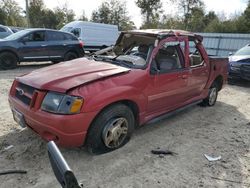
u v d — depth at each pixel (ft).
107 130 11.90
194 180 11.01
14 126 15.23
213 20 139.64
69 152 12.52
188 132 15.81
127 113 12.57
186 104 17.53
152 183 10.65
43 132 11.19
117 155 12.52
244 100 24.35
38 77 12.12
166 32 15.48
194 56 17.85
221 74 20.93
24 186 10.15
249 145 14.55
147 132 15.43
